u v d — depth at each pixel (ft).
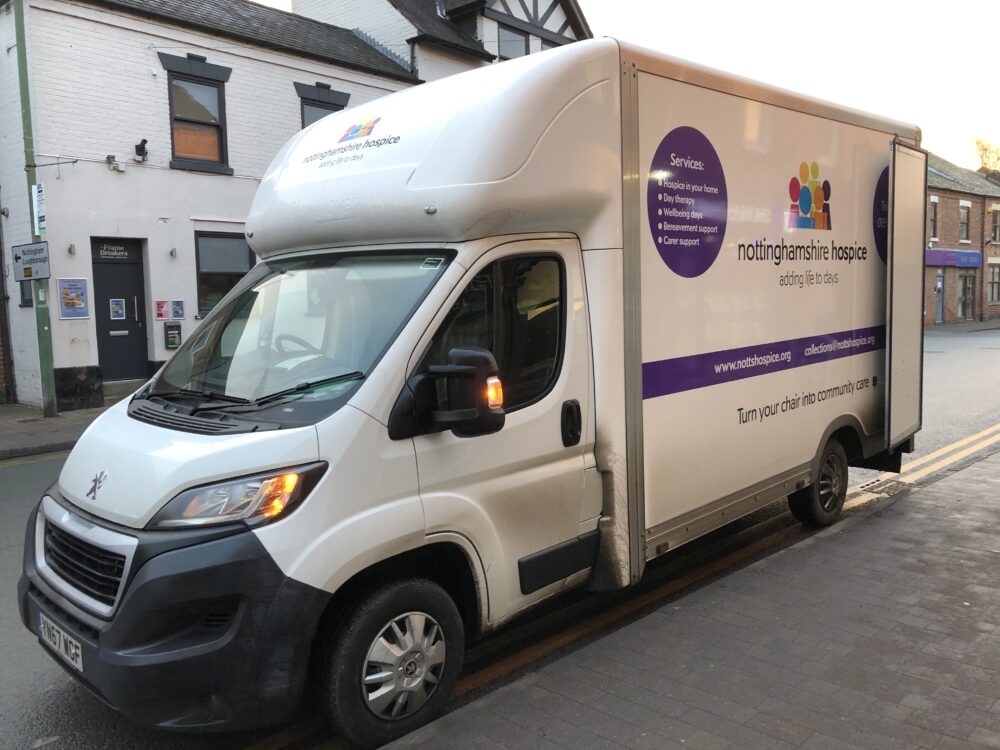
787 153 16.20
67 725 11.35
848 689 10.93
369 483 9.66
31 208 37.88
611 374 12.50
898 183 19.47
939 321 122.72
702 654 12.13
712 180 14.30
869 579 15.08
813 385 17.47
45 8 39.24
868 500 22.04
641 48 12.87
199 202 45.98
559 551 12.05
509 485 11.28
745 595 14.47
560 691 11.05
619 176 12.47
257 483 9.05
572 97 11.76
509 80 11.27
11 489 25.89
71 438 34.37
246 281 13.26
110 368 43.98
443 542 10.49
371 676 9.97
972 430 32.55
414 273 10.96
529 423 11.50
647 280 13.08
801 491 18.48
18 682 12.62
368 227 11.67
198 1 49.16
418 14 60.80
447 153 10.96
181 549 8.80
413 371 10.21
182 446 9.60
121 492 9.58
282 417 9.83
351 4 62.64
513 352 11.42
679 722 10.20
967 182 128.36
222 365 11.78
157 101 43.78
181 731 8.91
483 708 10.61
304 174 13.06
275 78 49.06
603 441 12.51
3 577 17.25
